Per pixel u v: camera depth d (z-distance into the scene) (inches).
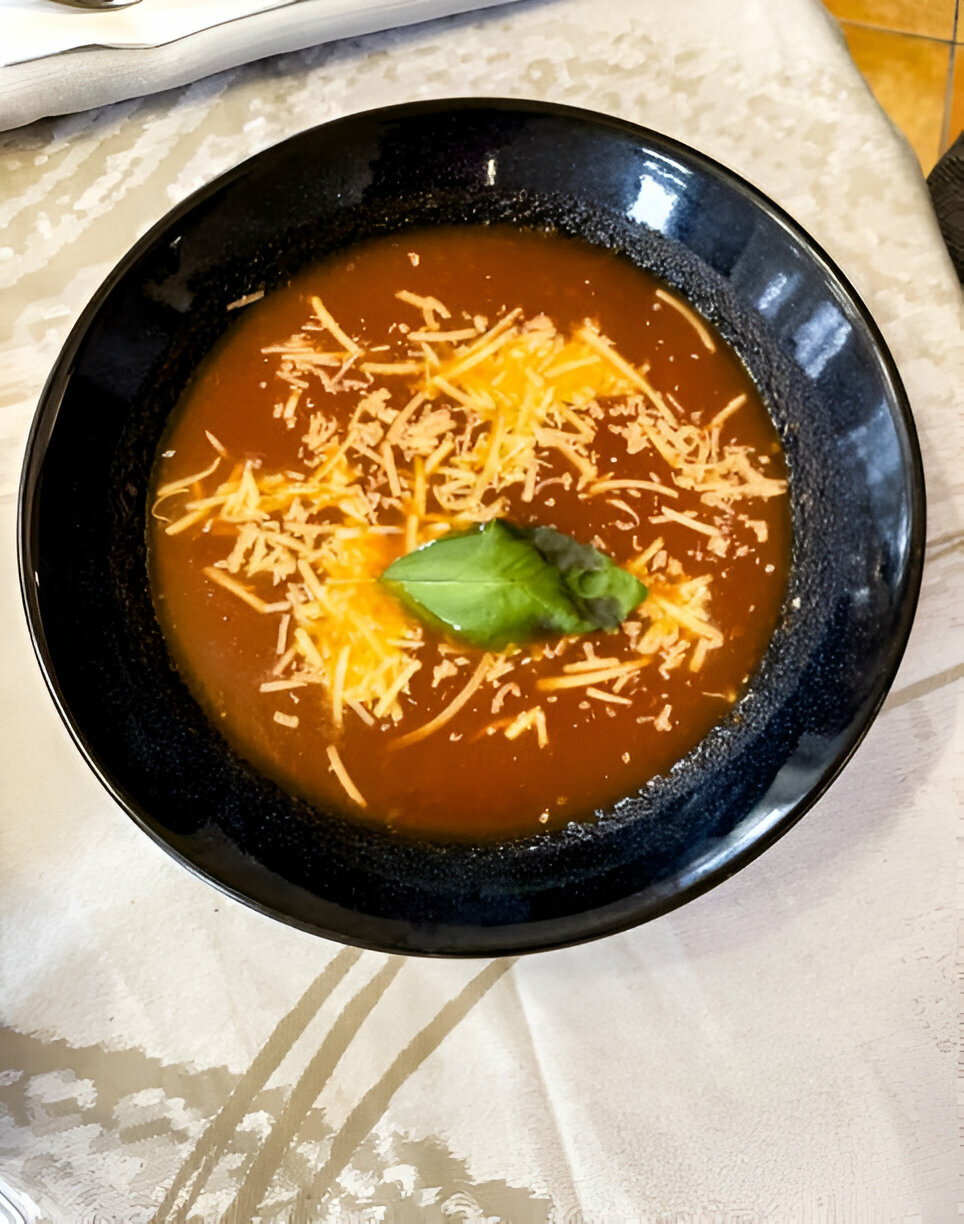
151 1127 10.0
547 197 11.3
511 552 10.5
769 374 11.2
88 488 10.2
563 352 11.5
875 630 10.1
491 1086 10.3
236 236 10.7
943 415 11.9
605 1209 10.1
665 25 12.9
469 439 11.2
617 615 10.7
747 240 10.8
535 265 11.5
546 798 10.7
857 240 12.3
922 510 10.0
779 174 12.5
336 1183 10.0
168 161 12.3
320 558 10.9
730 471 11.2
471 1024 10.4
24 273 11.8
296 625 10.8
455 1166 10.1
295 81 12.6
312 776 10.6
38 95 11.7
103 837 10.5
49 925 10.3
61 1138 9.9
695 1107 10.4
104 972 10.2
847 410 10.7
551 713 10.8
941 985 10.7
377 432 11.2
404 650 10.8
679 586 11.0
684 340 11.4
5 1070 9.9
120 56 11.8
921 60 23.1
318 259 11.3
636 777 10.7
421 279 11.5
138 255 10.1
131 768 9.6
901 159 12.6
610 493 11.2
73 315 11.7
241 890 9.3
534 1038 10.4
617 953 10.7
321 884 9.8
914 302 12.2
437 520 11.0
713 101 12.7
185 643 10.7
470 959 10.6
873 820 11.0
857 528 10.6
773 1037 10.5
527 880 10.2
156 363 10.7
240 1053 10.2
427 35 12.8
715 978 10.7
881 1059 10.5
